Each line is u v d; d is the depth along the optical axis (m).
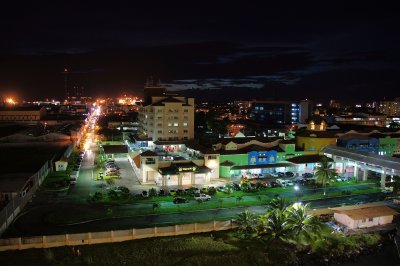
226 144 103.31
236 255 55.00
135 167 103.25
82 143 159.50
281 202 63.03
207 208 72.88
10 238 54.28
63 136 161.38
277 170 102.62
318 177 85.31
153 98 145.50
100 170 104.88
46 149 140.62
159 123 138.00
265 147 106.88
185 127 141.25
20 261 50.72
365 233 64.06
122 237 58.06
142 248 55.91
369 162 93.12
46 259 51.44
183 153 117.81
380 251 59.84
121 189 80.88
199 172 91.25
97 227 62.56
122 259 52.88
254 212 71.19
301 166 103.62
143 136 150.75
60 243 55.47
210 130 175.38
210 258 53.66
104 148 126.19
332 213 70.81
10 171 97.06
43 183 88.19
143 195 79.38
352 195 84.94
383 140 120.50
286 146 106.81
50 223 63.62
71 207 72.00
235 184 88.56
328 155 109.31
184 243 57.72
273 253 56.50
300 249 58.28
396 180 87.50
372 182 96.62
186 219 66.88
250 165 100.81
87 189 85.25
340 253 57.78
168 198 78.44
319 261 56.00
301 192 85.94
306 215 60.62
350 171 107.50
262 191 85.38
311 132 115.81
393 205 74.12
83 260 51.97
